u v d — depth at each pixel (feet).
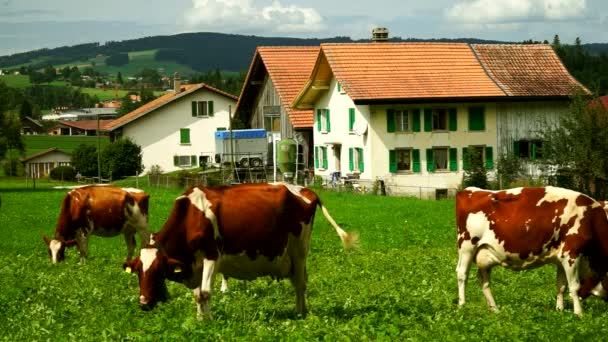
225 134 214.90
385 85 180.65
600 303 51.65
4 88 232.73
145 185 221.87
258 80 239.50
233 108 291.17
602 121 144.77
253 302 51.37
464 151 183.93
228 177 207.21
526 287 59.72
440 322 43.24
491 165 185.37
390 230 100.17
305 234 49.73
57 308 50.75
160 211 130.62
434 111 183.11
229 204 46.42
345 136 190.49
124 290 57.77
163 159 285.64
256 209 47.09
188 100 286.46
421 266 69.87
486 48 195.93
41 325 45.52
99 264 74.23
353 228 103.65
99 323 45.83
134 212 77.97
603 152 144.36
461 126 183.83
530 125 186.80
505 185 165.78
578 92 149.69
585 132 144.66
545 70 192.65
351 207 133.90
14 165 353.31
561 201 49.08
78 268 71.20
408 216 118.83
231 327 42.50
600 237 48.96
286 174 201.16
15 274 67.26
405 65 187.42
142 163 284.20
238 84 610.24
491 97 181.16
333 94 195.52
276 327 43.52
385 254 79.61
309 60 229.04
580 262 49.49
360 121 182.70
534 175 175.52
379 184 172.65
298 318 47.50
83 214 76.89
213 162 267.39
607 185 146.51
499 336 40.14
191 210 45.80
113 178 274.57
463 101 180.86
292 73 223.92
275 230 47.91
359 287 59.62
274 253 48.21
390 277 64.59
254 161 214.90
